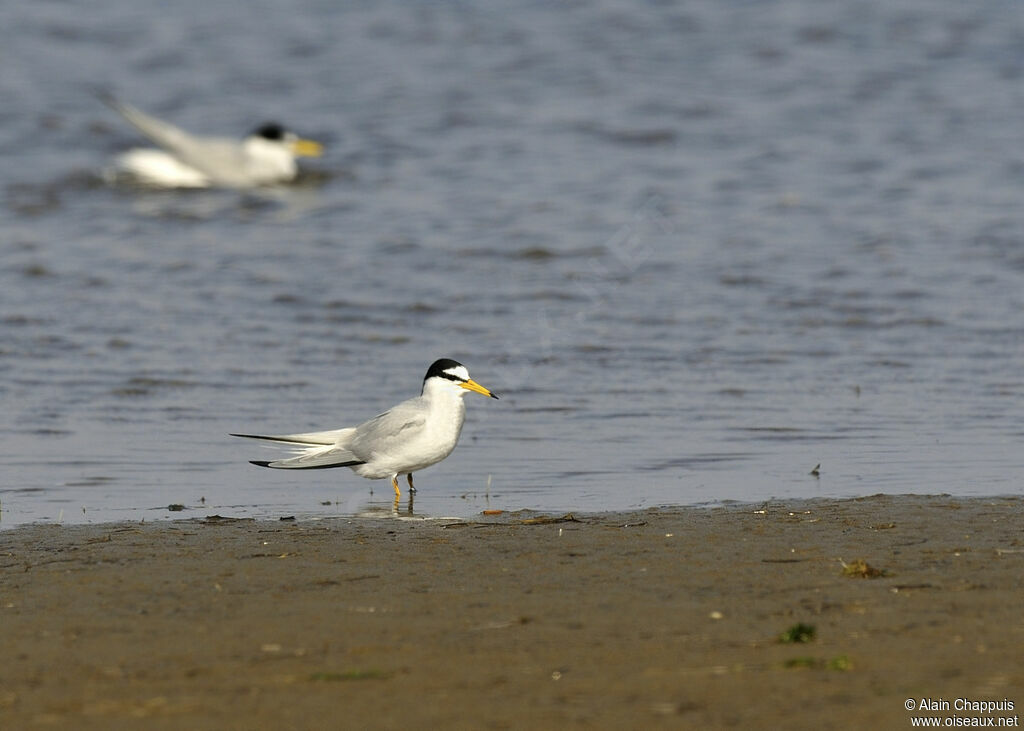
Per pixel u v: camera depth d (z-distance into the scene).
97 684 6.38
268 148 29.25
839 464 12.36
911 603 7.54
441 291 20.33
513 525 10.02
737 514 10.28
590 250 22.61
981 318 18.39
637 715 5.82
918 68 37.09
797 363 16.47
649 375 16.06
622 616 7.41
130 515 10.79
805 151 29.94
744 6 43.06
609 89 35.34
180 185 29.12
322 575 8.48
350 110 34.31
